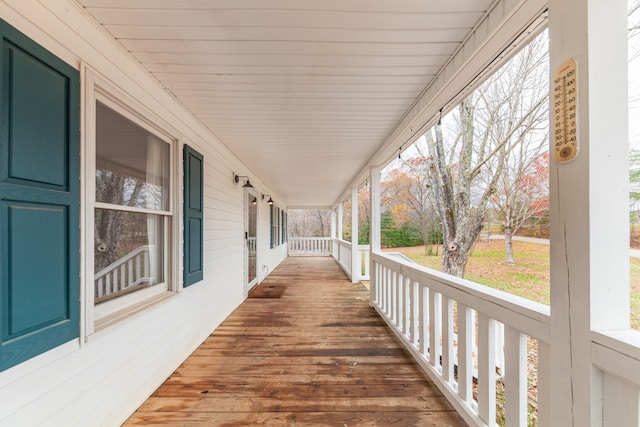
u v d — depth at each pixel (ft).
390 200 25.63
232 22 4.84
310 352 8.66
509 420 4.44
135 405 5.98
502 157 11.72
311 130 10.14
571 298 3.24
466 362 5.68
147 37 5.25
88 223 4.78
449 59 5.91
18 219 3.63
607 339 2.88
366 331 10.43
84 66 4.71
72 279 4.43
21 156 3.67
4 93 3.49
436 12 4.62
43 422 4.03
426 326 7.83
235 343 9.39
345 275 23.40
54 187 4.14
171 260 7.77
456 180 15.99
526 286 8.81
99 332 5.00
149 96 6.59
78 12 4.56
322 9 4.54
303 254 41.68
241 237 14.70
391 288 10.78
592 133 3.04
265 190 22.74
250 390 6.64
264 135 10.76
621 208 3.07
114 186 5.85
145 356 6.40
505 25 4.40
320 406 6.04
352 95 7.47
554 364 3.46
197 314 9.15
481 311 5.12
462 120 15.01
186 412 5.89
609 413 2.96
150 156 7.11
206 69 6.30
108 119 5.67
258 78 6.70
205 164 9.98
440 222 17.58
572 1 3.21
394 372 7.43
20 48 3.68
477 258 12.65
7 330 3.51
